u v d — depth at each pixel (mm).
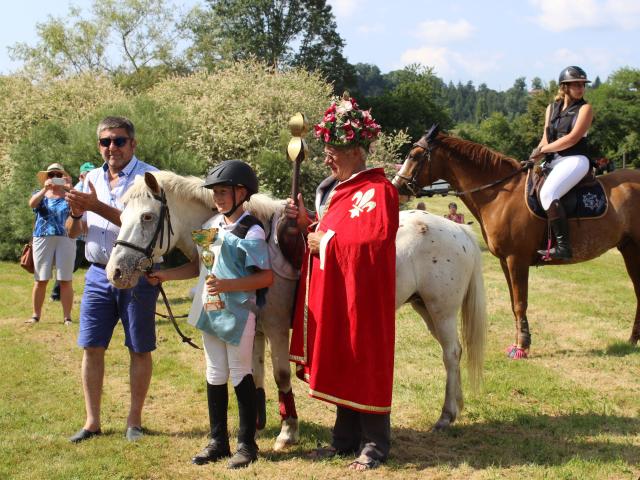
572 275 11953
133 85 30891
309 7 40562
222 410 4086
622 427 4730
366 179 3902
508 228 6699
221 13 40812
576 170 6445
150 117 14641
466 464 4043
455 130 67875
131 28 33500
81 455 4207
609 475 3930
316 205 4281
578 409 5137
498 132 65500
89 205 4047
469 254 4758
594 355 6668
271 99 16609
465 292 4824
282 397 4336
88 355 4508
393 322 3906
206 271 3992
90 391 4527
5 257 13852
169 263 12594
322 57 41750
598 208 6602
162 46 34219
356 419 4227
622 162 52062
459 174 7000
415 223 4660
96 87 20156
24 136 17891
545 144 6684
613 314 8617
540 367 6246
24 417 4961
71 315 8547
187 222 4191
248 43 39906
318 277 3918
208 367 4070
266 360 6492
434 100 47875
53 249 8047
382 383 3855
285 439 4359
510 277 6805
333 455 4180
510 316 8531
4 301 9508
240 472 3920
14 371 6148
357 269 3777
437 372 6117
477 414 5008
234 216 3994
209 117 15586
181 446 4383
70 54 32531
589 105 6418
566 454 4273
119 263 3820
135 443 4406
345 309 3834
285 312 4203
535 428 4758
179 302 9414
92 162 13055
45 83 20203
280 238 4117
